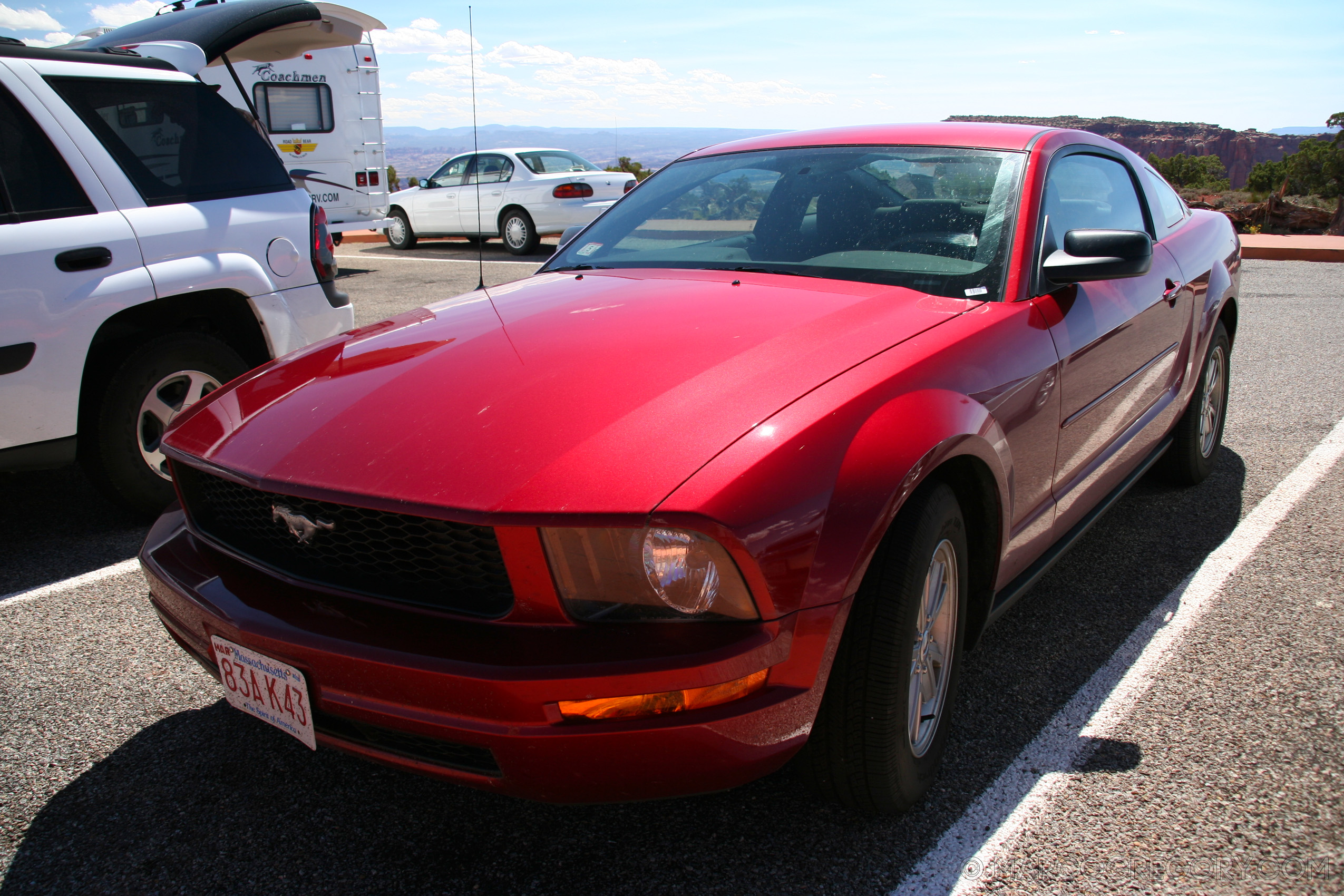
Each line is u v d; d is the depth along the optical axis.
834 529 1.50
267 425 1.82
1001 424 1.92
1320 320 7.42
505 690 1.38
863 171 2.67
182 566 1.84
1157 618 2.67
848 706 1.62
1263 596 2.79
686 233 2.71
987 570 2.04
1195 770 1.96
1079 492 2.47
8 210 2.97
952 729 2.13
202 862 1.75
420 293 8.92
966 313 2.08
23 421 2.98
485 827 1.84
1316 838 1.74
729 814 1.86
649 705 1.39
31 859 1.76
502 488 1.45
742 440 1.51
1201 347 3.37
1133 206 3.17
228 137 3.69
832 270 2.36
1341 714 2.16
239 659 1.66
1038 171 2.49
